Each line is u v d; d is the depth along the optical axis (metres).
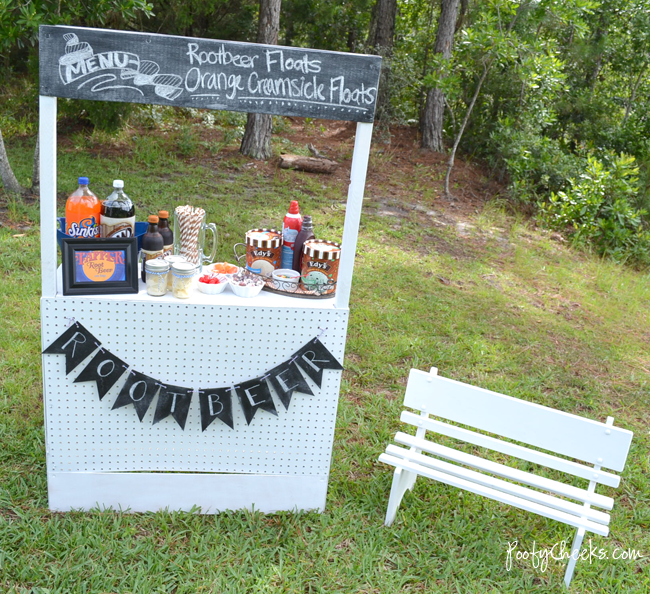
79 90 2.42
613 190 9.85
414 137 13.42
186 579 2.60
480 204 10.47
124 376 2.80
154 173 8.97
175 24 12.34
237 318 2.79
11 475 3.11
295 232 3.04
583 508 2.88
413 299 6.16
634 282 8.22
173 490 2.98
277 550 2.84
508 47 9.92
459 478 3.10
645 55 15.29
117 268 2.73
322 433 3.02
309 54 2.52
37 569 2.54
